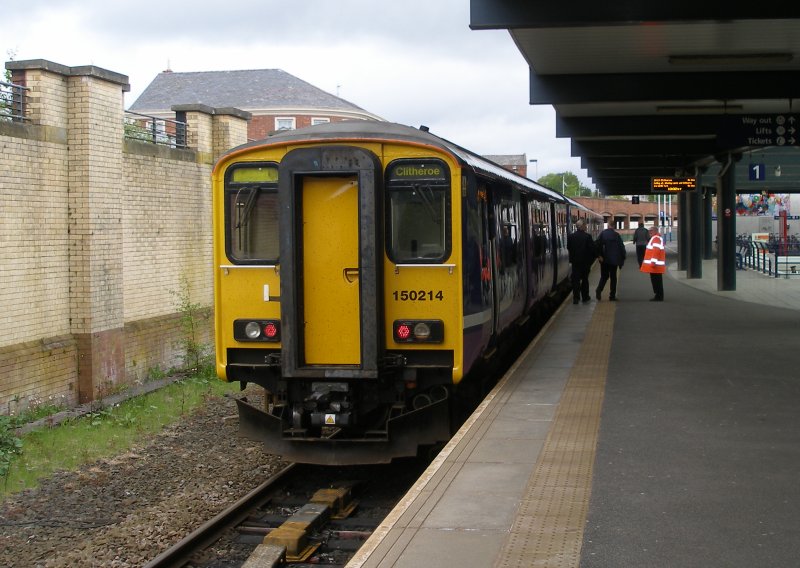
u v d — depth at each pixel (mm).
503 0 11109
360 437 8852
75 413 12156
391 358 8422
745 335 14320
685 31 12516
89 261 13250
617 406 8984
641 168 30719
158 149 15648
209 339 16953
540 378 10586
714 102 18422
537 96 15555
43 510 8344
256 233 8633
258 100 52469
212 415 12445
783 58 13984
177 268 16359
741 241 40312
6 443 10156
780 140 17422
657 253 20344
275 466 9914
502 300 11047
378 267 8234
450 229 8344
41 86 12703
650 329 15211
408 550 5121
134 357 14578
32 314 12523
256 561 6668
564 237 23203
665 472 6641
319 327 8359
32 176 12484
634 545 5160
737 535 5312
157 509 8297
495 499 6043
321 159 8188
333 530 7660
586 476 6555
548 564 4887
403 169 8375
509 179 12180
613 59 14289
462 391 9805
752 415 8539
